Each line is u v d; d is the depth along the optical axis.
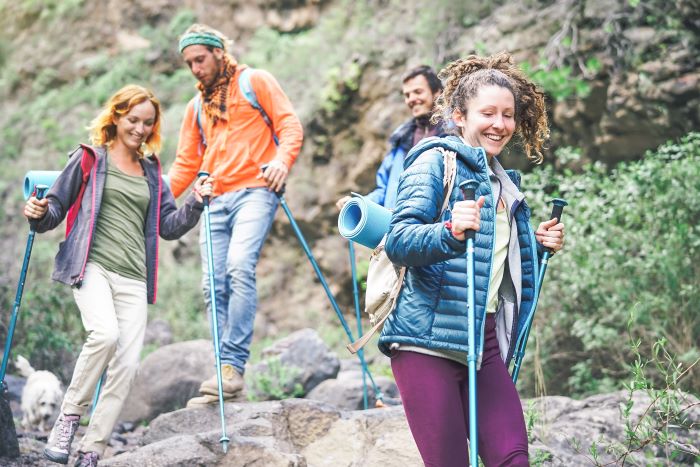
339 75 10.85
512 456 2.90
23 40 14.94
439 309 2.97
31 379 6.30
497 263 3.19
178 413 4.99
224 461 4.30
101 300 4.21
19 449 5.00
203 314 10.80
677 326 6.61
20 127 13.96
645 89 8.40
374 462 4.52
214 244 5.42
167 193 4.74
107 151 4.46
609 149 8.80
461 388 3.09
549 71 8.99
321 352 6.86
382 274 3.15
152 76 13.79
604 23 8.80
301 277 10.99
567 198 7.18
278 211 11.05
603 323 6.92
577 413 5.01
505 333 3.20
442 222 2.84
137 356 4.30
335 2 12.59
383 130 10.54
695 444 4.66
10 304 8.44
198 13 13.80
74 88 14.12
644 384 3.94
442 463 2.92
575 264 6.82
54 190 4.28
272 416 4.85
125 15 14.42
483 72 3.21
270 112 5.44
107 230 4.34
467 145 3.09
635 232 6.95
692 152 6.90
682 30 8.50
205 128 5.54
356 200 3.20
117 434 5.91
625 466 4.56
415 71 5.34
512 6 9.79
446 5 10.54
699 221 6.79
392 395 6.77
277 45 12.51
